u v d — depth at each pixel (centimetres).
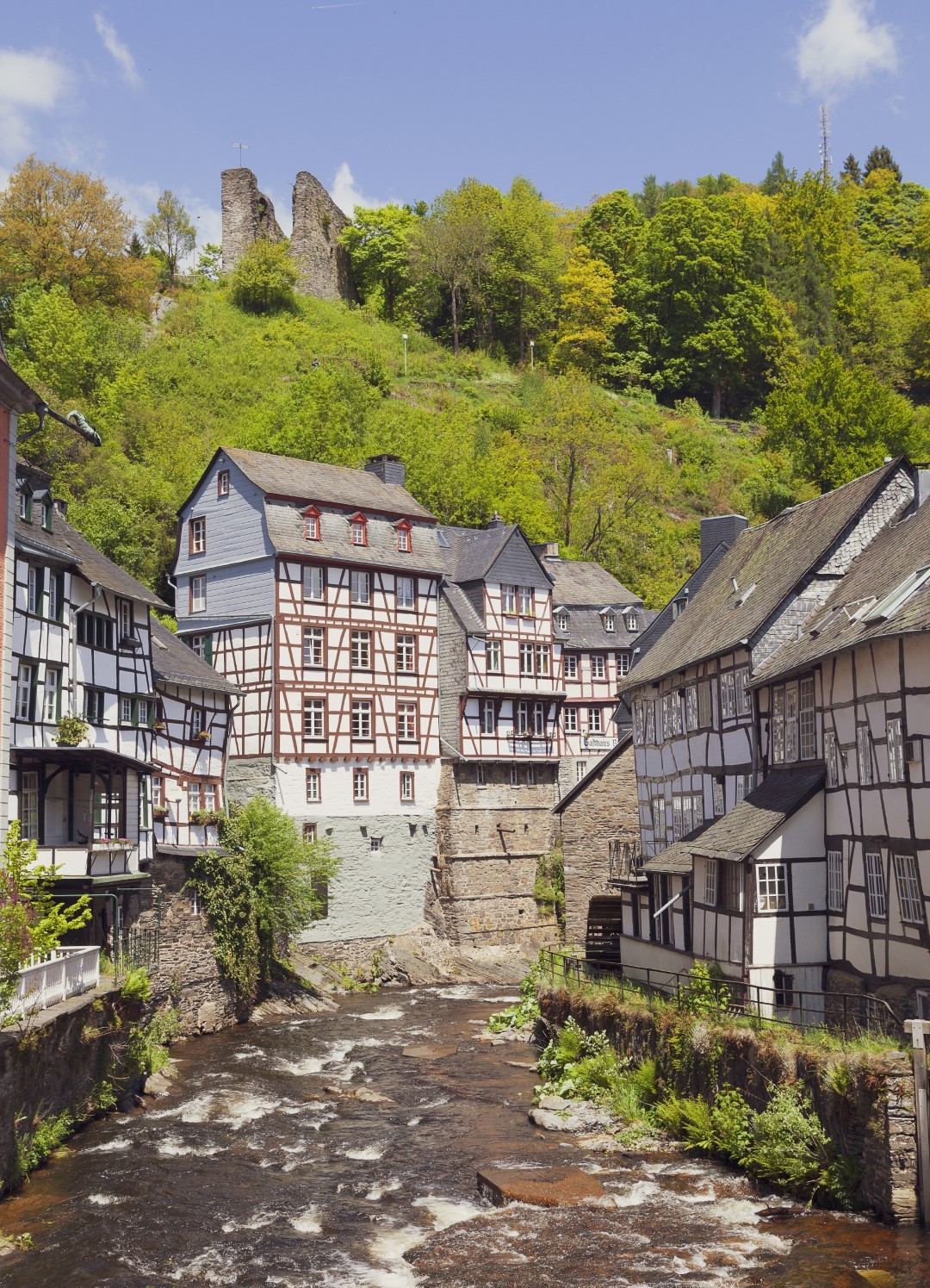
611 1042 2838
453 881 5038
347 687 4853
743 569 3541
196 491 5072
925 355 11088
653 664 3819
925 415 9644
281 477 4906
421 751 5069
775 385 10450
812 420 8144
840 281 11462
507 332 10675
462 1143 2453
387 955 4772
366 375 8569
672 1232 1886
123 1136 2459
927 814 2184
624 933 3572
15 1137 2150
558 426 7975
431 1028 3734
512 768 5306
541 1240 1883
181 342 8200
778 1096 2052
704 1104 2317
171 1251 1881
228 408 7419
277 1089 2905
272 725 4638
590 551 7438
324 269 10388
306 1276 1791
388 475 5425
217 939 3697
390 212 10850
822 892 2559
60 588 3169
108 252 8131
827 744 2581
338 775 4797
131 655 3575
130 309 8300
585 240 11250
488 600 5341
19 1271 1805
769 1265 1741
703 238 10425
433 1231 1961
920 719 2211
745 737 3059
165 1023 3375
